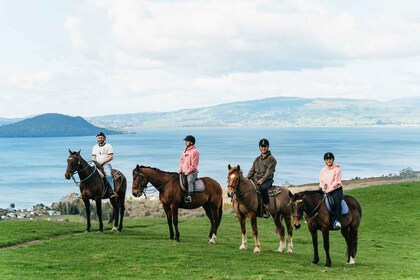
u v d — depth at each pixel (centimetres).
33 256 1919
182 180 2242
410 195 4353
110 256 1936
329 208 1883
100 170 2462
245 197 2073
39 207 9431
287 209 2177
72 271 1691
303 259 2059
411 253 2523
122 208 2603
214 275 1672
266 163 2127
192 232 2828
